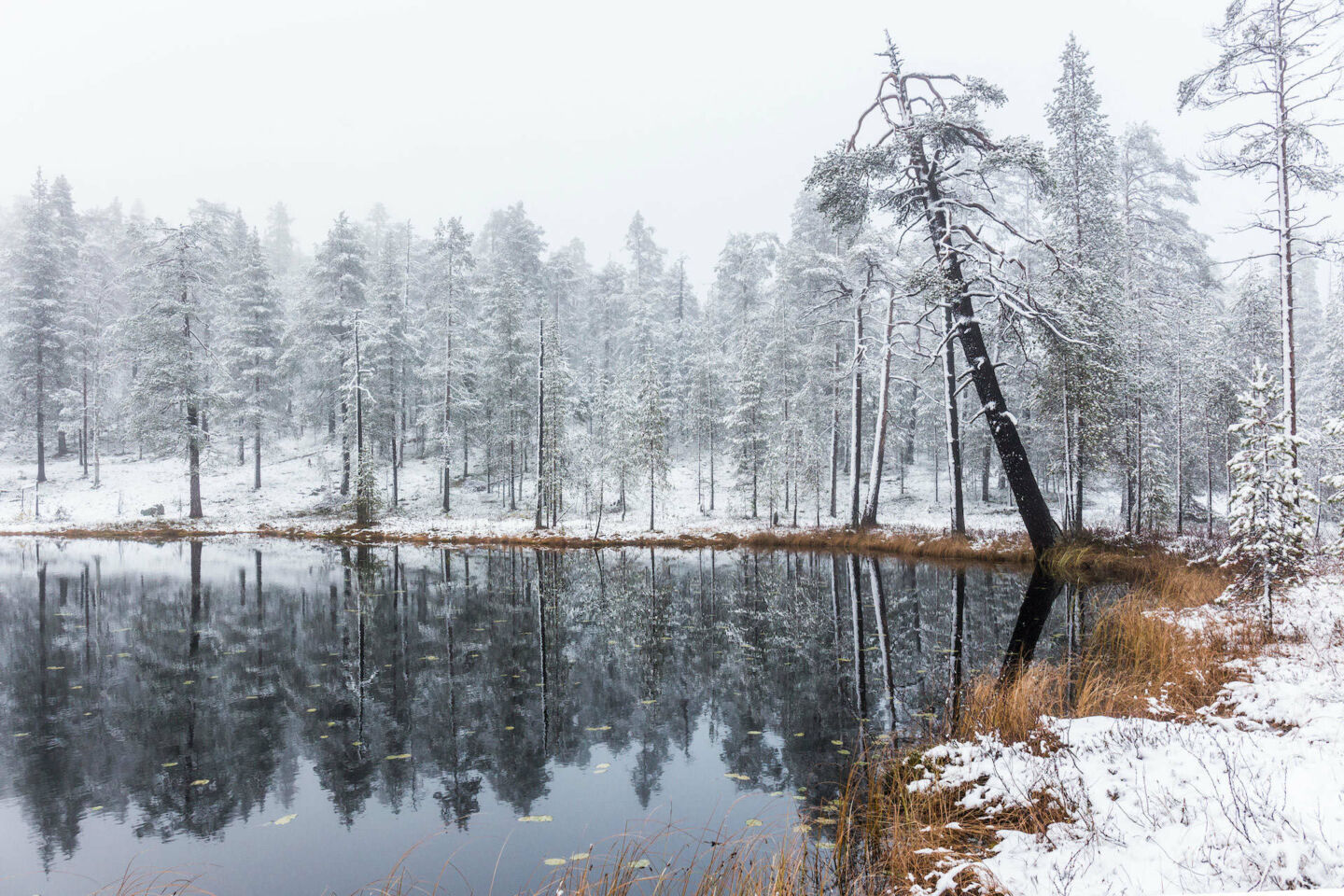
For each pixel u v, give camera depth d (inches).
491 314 1686.8
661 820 227.1
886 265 1070.4
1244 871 122.9
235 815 241.1
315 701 369.1
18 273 1595.7
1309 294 1807.3
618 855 204.1
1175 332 1027.9
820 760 273.0
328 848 214.8
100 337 1673.2
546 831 223.0
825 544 1083.3
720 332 2003.0
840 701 347.9
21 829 232.5
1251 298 1132.5
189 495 1519.4
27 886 193.2
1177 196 1125.1
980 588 653.3
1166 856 135.3
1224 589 504.1
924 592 652.7
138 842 222.5
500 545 1166.3
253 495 1526.8
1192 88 610.5
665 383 1934.1
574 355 2106.3
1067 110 916.0
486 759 289.1
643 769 272.4
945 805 199.8
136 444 1830.7
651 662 442.9
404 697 375.2
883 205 836.0
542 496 1296.8
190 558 965.8
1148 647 360.8
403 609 619.2
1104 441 852.6
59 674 421.7
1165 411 1013.8
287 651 474.3
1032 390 915.4
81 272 1804.9
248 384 1582.2
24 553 1010.7
